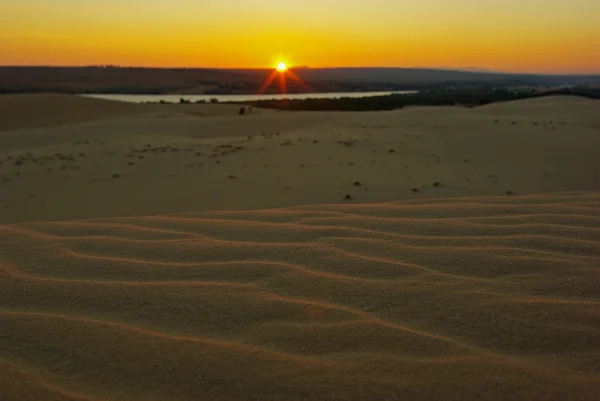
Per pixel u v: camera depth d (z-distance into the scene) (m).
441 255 2.51
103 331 1.76
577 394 1.36
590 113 18.56
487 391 1.38
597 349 1.59
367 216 3.43
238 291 2.11
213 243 2.84
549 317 1.79
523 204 3.70
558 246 2.61
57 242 2.92
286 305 1.95
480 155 10.15
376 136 12.73
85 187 7.95
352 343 1.64
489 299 1.96
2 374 1.50
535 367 1.49
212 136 17.97
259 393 1.40
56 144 15.27
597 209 3.44
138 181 8.22
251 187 7.50
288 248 2.70
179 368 1.52
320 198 6.79
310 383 1.43
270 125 19.69
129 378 1.49
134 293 2.11
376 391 1.39
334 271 2.33
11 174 9.08
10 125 27.16
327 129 14.84
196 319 1.86
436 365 1.50
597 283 2.09
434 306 1.91
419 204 3.88
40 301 2.05
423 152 10.38
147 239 2.96
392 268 2.34
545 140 11.55
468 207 3.64
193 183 7.90
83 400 1.38
